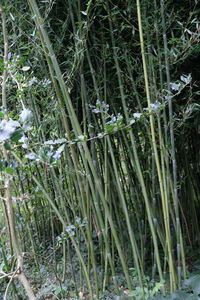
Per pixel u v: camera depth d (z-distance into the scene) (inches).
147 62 82.7
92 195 89.0
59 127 85.4
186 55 75.6
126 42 86.0
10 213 44.6
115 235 79.0
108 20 87.6
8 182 45.1
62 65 89.7
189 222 125.2
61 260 115.6
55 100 82.3
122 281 97.8
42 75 87.9
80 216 99.0
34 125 82.6
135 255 85.2
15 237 44.8
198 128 106.6
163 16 74.9
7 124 33.0
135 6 81.0
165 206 80.6
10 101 92.5
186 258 112.5
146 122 85.2
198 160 122.3
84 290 98.4
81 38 76.0
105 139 90.0
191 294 73.9
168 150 85.2
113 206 108.0
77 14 79.1
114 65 91.2
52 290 96.0
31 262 116.5
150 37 79.4
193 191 126.0
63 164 94.1
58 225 129.8
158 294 80.0
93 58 91.2
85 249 114.7
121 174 113.8
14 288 87.0
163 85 82.5
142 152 100.5
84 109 86.5
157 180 100.7
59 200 102.7
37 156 40.1
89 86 94.3
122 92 82.7
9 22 80.0
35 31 72.9
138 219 103.3
